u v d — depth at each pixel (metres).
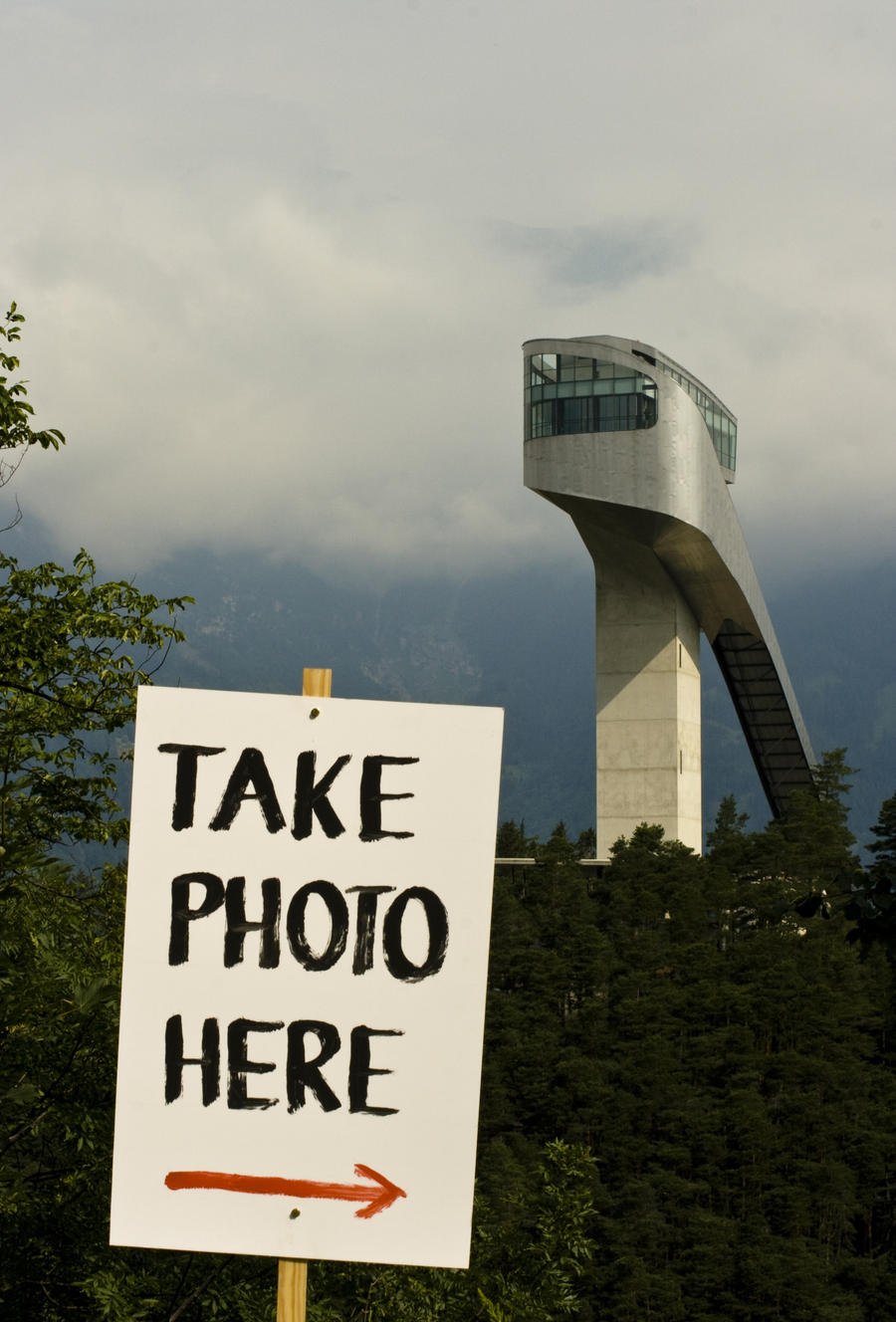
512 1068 66.56
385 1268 13.39
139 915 4.51
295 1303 4.38
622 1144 62.38
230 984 4.48
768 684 87.81
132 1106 4.44
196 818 4.55
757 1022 68.31
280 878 4.53
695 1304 56.06
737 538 81.25
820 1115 63.59
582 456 75.19
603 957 72.81
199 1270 12.03
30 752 14.59
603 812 81.44
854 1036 70.06
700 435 76.75
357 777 4.57
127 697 14.82
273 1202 4.40
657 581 80.75
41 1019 10.73
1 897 8.09
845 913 8.41
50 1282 12.06
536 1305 14.76
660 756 80.69
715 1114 62.66
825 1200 60.81
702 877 79.62
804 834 84.62
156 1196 4.41
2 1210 11.28
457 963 4.49
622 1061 66.12
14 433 13.98
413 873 4.53
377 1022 4.46
